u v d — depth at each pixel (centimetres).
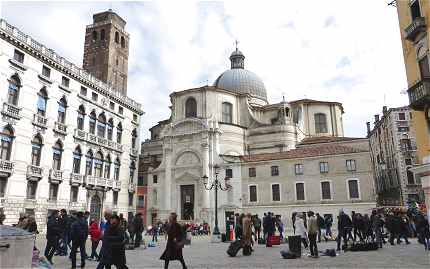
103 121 5175
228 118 6194
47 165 4081
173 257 1261
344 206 4475
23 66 3822
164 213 5609
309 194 4675
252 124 6194
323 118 6525
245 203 4978
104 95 5228
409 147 5719
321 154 4716
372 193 4397
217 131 5600
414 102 1914
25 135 3809
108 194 5103
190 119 5750
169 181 5712
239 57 7762
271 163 4959
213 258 1766
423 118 1955
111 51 6438
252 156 5247
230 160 5369
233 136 5850
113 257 1086
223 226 4981
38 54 4012
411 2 2059
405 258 1554
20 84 3797
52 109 4216
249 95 6550
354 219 2355
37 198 3900
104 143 5078
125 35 6931
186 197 5597
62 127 4334
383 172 6762
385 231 2953
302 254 1794
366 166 4491
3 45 3597
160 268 1426
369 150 4512
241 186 5056
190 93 6166
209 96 6016
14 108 3684
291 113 6156
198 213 5353
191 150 5644
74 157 4544
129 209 5600
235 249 1834
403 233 2295
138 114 6103
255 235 2852
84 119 4756
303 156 4791
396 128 5844
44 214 3966
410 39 2023
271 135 5884
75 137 4531
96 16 6725
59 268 1441
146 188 5925
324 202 4581
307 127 6438
